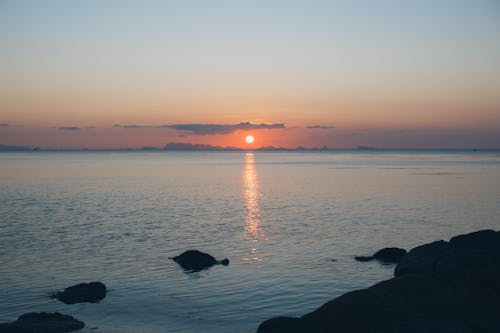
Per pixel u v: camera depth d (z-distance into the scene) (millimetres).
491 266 18516
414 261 21750
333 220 47500
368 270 28062
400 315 15602
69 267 29016
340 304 16000
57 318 20062
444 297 16578
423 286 17094
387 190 79625
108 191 77938
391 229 42250
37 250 33438
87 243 35938
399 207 57531
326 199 66812
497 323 15102
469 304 16375
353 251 33375
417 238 38156
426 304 16297
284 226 44000
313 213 52656
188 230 41875
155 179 107375
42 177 111250
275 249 34156
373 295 16391
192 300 23125
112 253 32750
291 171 143250
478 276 17672
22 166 169500
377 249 34000
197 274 27578
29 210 54219
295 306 22203
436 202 62406
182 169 155625
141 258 31406
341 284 25438
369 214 51688
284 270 28344
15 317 20828
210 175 123812
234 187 86812
